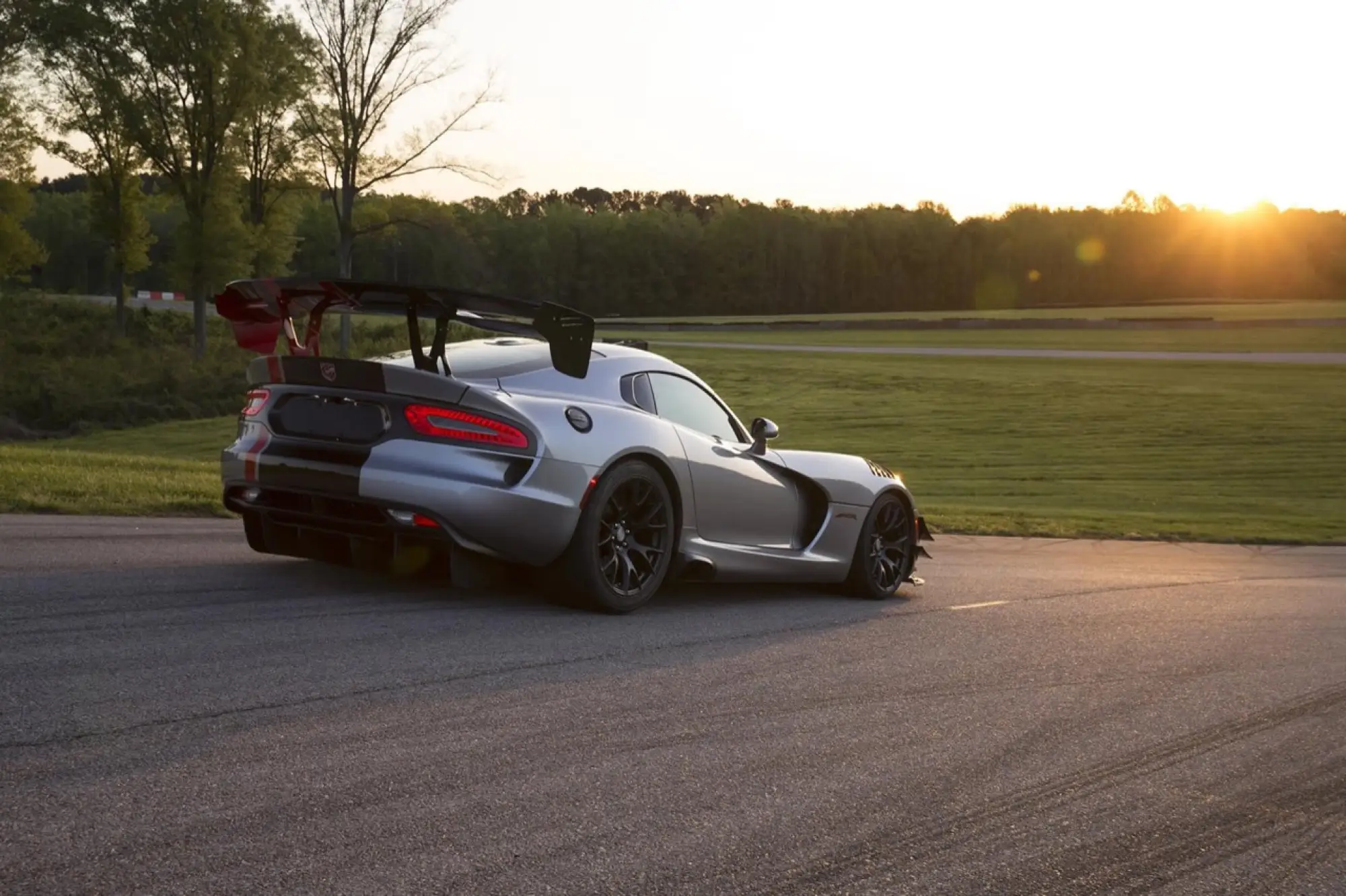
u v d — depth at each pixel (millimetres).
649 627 5191
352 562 5492
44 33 43000
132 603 4844
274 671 3898
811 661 4785
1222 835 3096
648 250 139125
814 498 6512
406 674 3986
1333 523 20156
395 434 4949
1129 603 7371
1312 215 179500
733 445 6129
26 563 5656
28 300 61094
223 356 48094
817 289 148375
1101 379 49875
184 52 45031
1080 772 3541
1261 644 6051
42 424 38250
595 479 5184
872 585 6777
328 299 5340
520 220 138750
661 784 3119
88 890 2230
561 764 3205
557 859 2566
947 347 70875
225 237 46781
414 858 2506
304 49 40594
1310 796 3471
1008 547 13266
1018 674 4828
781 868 2631
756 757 3424
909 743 3701
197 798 2736
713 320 110688
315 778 2934
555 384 5383
